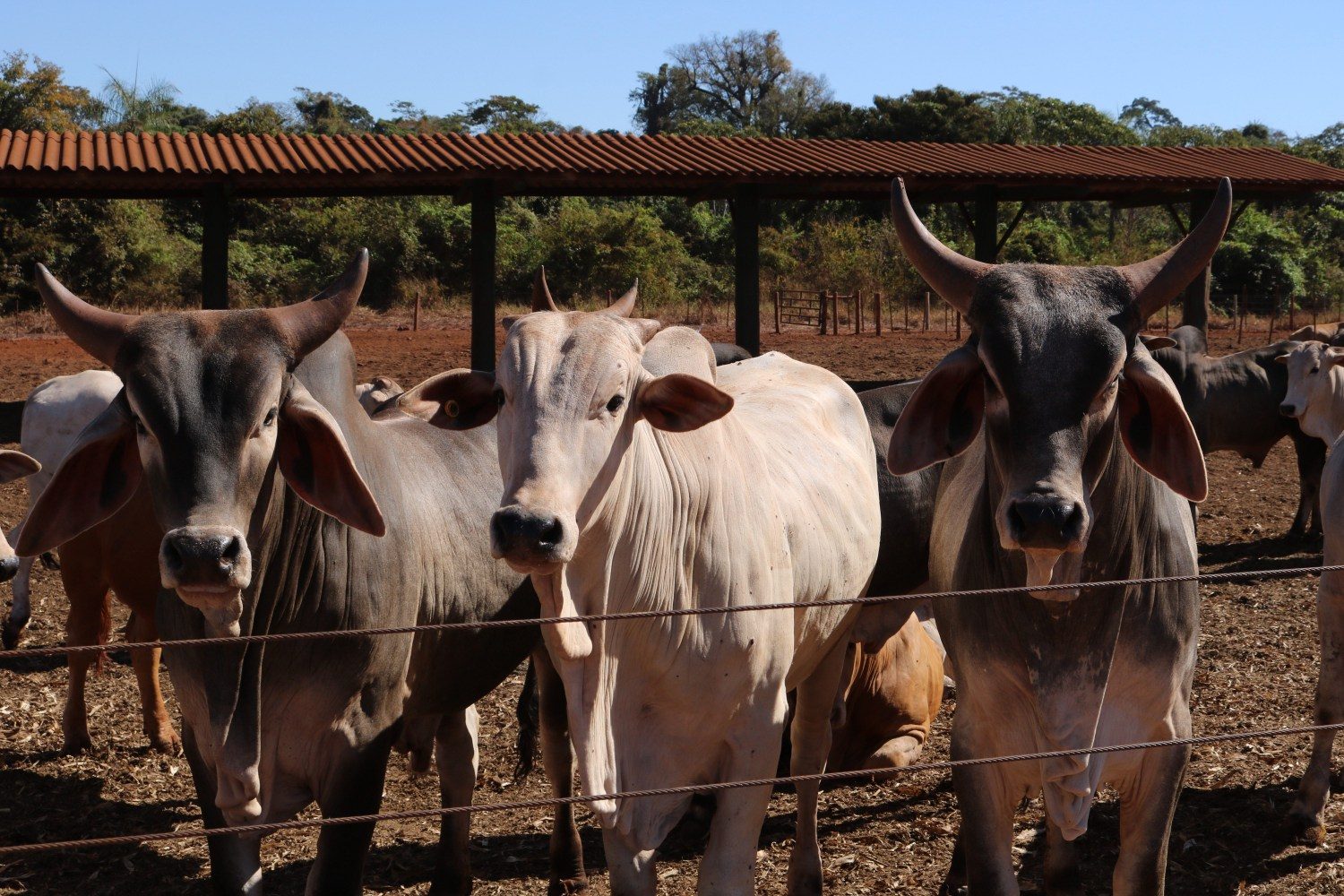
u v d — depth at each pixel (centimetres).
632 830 351
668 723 352
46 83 3628
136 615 582
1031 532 290
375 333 2652
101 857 488
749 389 471
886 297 3897
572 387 305
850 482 443
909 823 517
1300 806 492
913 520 529
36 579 901
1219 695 661
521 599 428
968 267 329
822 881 448
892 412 550
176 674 343
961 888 449
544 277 376
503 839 509
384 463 371
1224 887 455
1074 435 299
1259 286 3788
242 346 312
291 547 333
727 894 357
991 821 366
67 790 553
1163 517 353
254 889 346
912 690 571
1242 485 1316
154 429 302
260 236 3803
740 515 361
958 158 1719
